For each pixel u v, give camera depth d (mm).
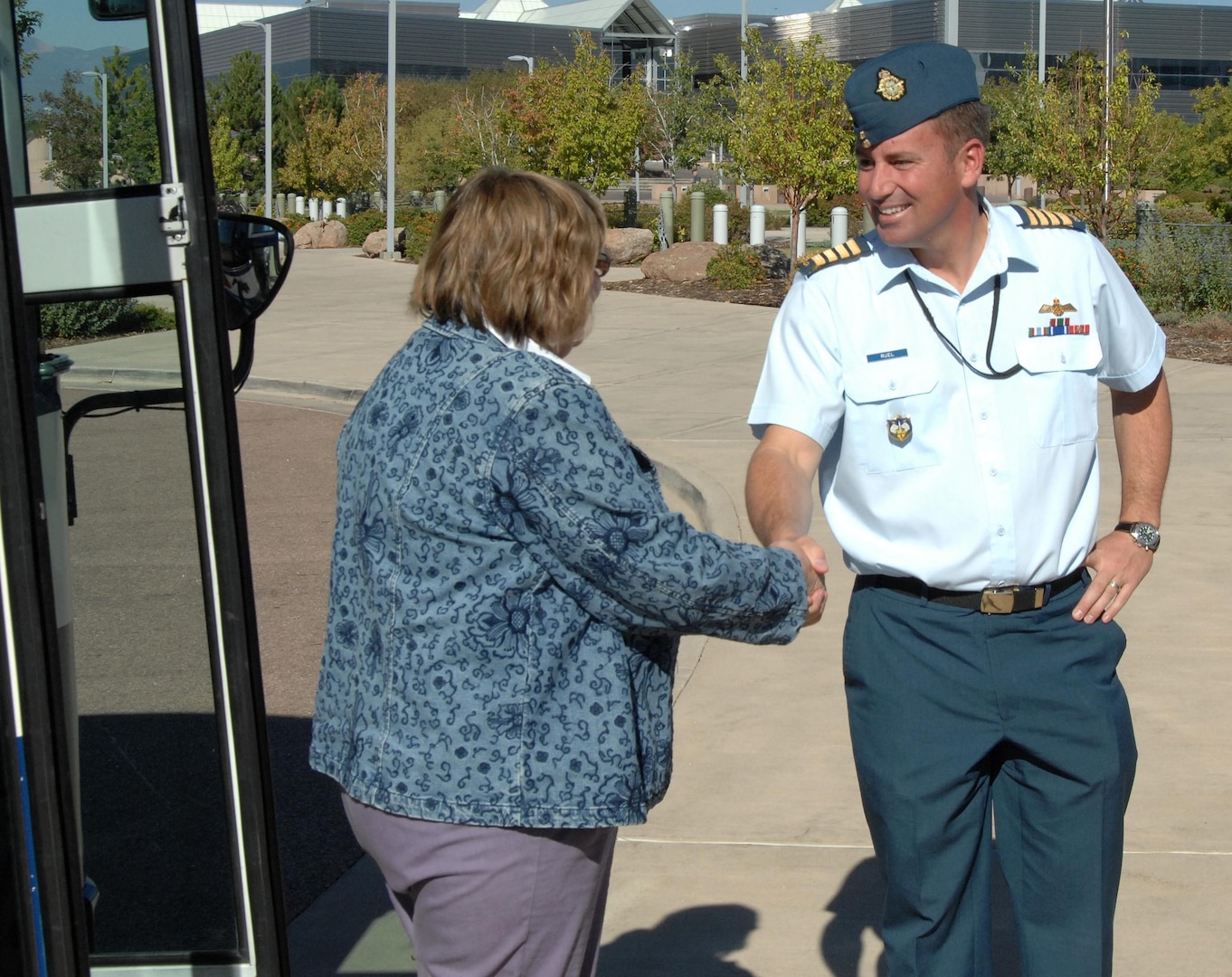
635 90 29141
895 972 2555
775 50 21188
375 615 2033
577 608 2006
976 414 2408
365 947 3424
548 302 2055
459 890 2021
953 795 2449
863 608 2514
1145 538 2527
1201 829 3893
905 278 2445
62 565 2617
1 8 2459
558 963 2105
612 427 2002
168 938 2596
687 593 1952
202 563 2377
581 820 1981
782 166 20391
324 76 65062
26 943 1798
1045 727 2438
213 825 2605
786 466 2451
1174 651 5324
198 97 2307
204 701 2623
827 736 4629
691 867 3752
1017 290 2438
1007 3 64438
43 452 2561
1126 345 2543
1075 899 2504
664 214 27953
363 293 21438
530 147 29734
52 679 1802
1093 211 17172
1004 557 2389
